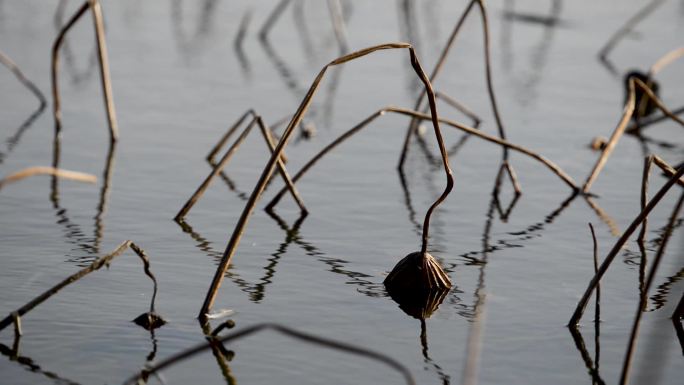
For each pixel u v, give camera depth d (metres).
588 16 33.19
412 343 11.98
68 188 17.52
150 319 12.09
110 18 30.91
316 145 20.81
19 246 14.57
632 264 14.82
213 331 11.98
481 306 13.15
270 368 11.18
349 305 13.03
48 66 25.55
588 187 18.42
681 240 15.92
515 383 11.09
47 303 12.58
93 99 23.25
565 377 11.28
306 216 16.70
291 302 13.01
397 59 28.30
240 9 33.47
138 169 18.80
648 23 32.31
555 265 14.76
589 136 22.12
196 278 13.68
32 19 29.81
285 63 27.47
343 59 11.66
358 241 15.55
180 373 10.97
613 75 27.19
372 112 23.33
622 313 13.02
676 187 18.86
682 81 26.56
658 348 12.02
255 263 14.41
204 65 26.75
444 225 16.48
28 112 22.00
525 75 26.94
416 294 13.45
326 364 11.32
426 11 33.69
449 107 23.97
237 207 16.98
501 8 34.03
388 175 19.16
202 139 20.81
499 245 15.59
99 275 13.58
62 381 10.72
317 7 34.31
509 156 20.64
